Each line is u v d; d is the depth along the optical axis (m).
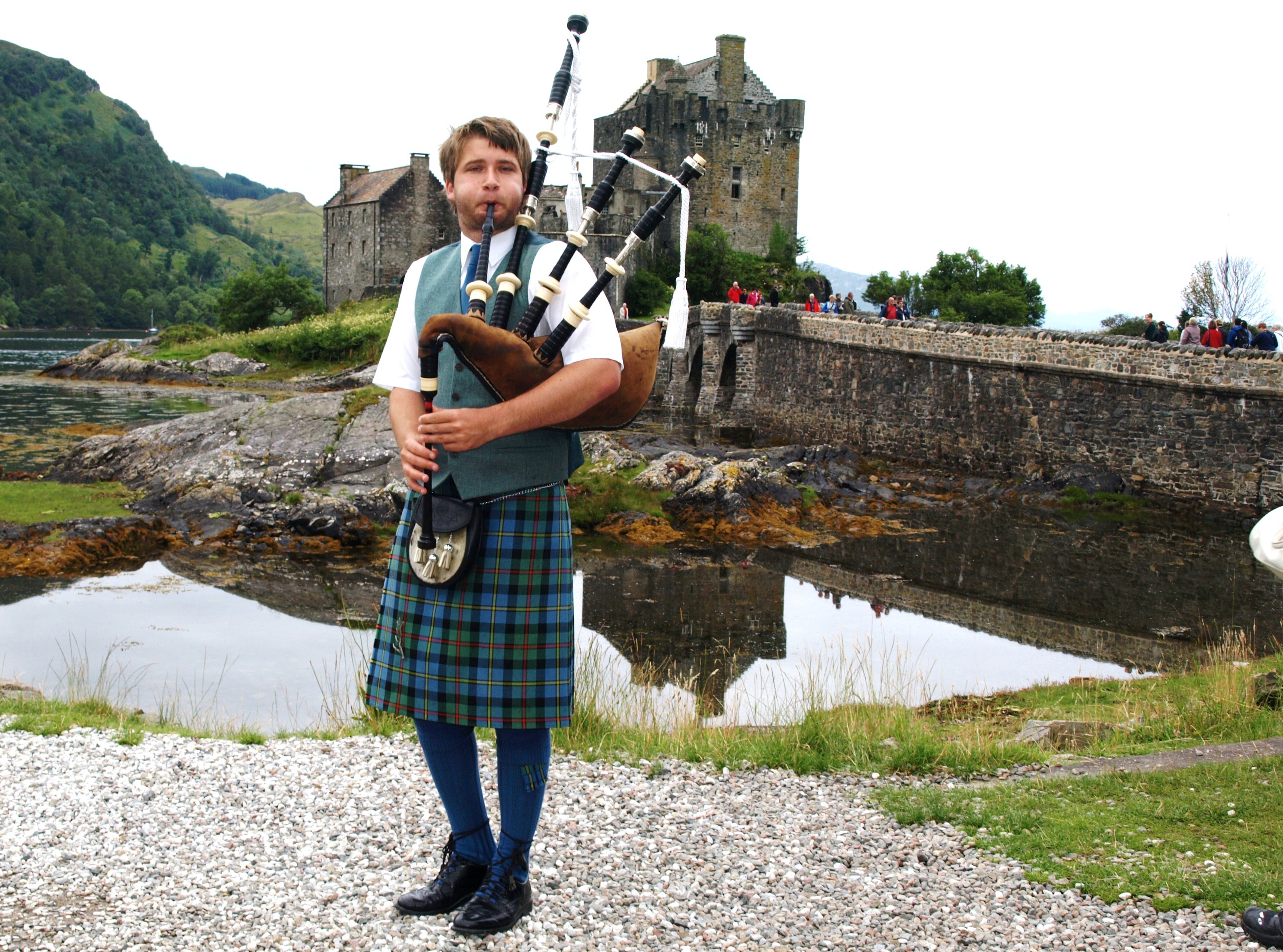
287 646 13.89
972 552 22.45
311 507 21.88
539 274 3.48
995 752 6.41
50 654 13.22
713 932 3.71
